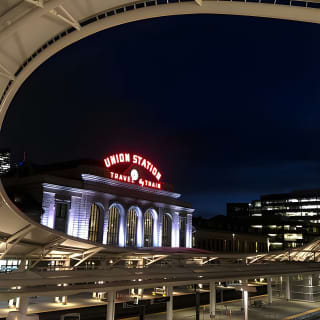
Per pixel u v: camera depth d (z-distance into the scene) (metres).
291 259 87.88
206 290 68.38
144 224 92.88
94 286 31.17
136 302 35.38
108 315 34.00
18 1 20.41
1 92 26.47
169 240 98.94
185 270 42.56
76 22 21.83
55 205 73.50
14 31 20.95
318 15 16.45
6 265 53.62
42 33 23.44
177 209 102.06
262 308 53.06
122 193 86.50
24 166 82.94
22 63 25.45
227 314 46.59
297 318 46.66
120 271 36.38
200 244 115.38
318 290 63.38
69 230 74.81
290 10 16.67
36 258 49.78
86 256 51.81
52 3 19.83
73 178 81.50
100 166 87.25
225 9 17.89
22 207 68.81
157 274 37.91
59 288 29.23
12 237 41.59
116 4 20.94
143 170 94.31
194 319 42.47
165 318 41.56
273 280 72.25
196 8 18.48
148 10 19.69
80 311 43.31
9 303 42.78
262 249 147.25
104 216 81.88
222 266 49.59
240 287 43.03
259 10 17.14
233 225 141.00
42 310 41.88
